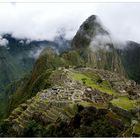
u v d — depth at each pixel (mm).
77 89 143250
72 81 174750
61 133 93375
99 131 84750
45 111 113562
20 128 111188
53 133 95812
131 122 89125
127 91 183125
